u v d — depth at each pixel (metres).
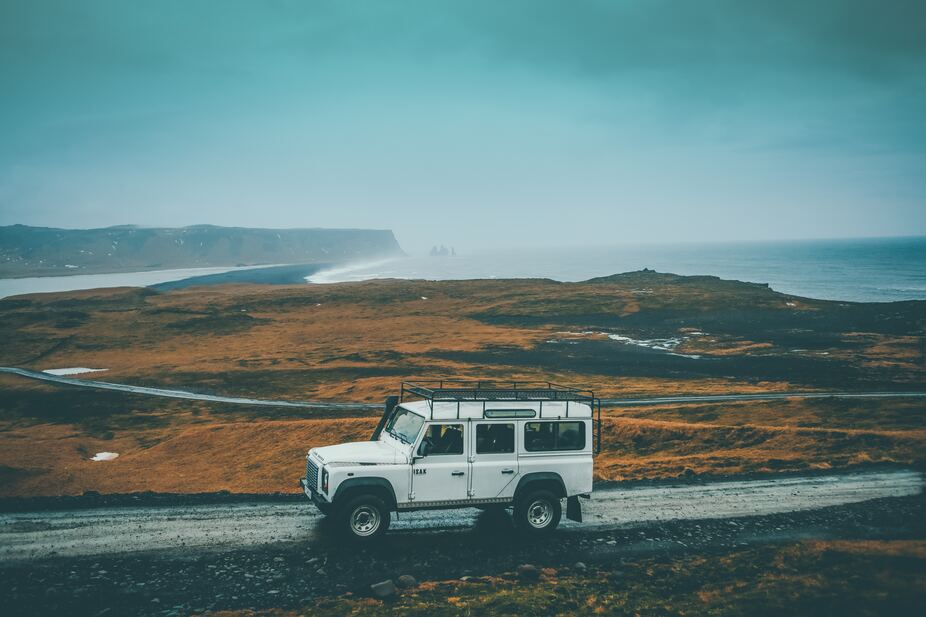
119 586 12.05
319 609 11.33
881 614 11.70
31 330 160.88
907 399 63.44
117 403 85.44
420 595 12.04
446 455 14.59
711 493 20.56
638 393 75.88
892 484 22.39
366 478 14.13
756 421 56.41
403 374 99.31
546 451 15.41
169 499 18.20
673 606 12.10
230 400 85.38
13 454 50.47
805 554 14.83
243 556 13.74
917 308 157.75
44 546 13.95
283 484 36.59
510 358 113.88
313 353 127.00
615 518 17.45
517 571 13.42
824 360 101.25
